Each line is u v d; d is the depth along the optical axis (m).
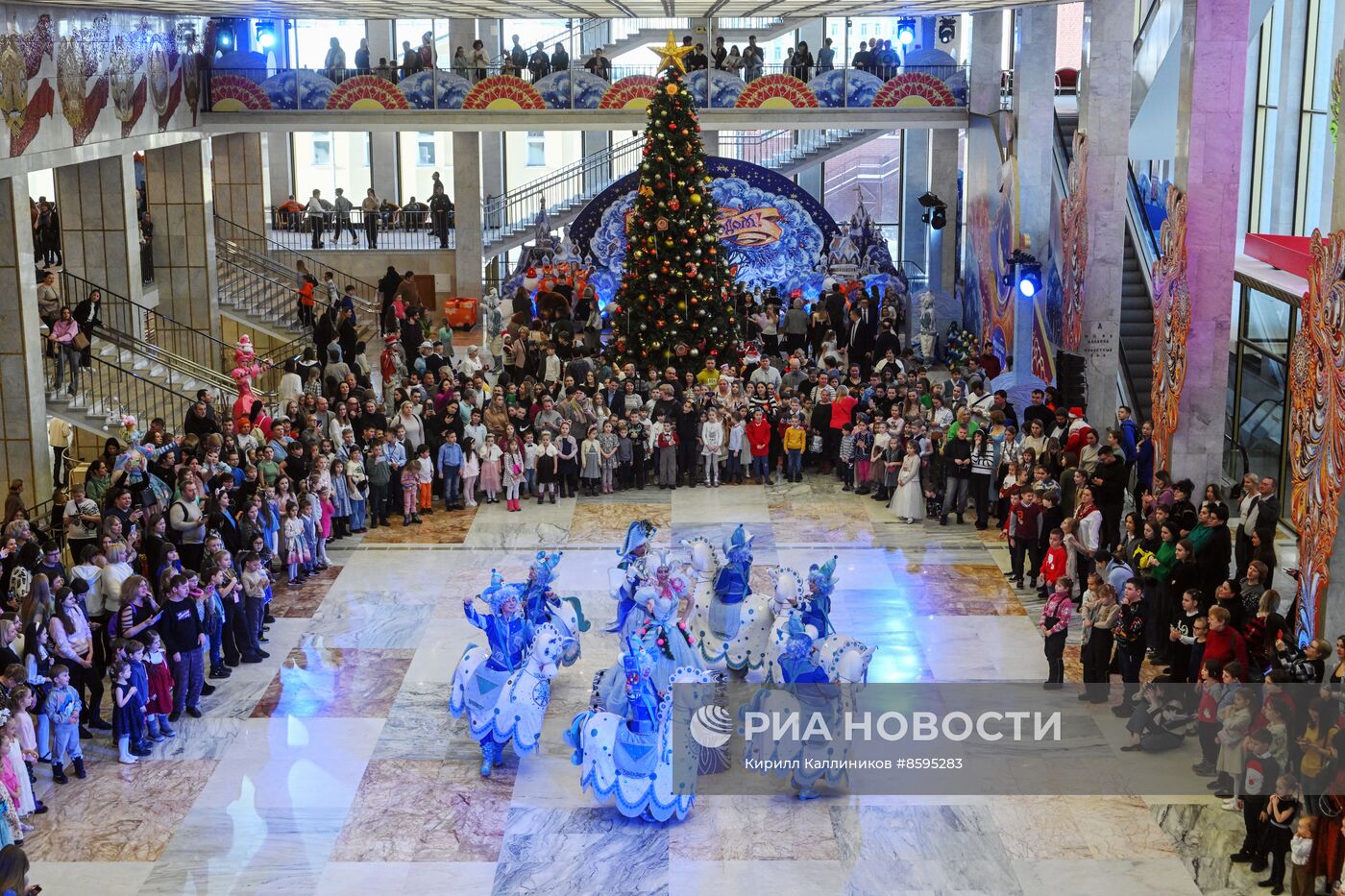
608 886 12.25
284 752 14.63
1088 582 15.45
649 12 30.06
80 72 24.38
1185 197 19.69
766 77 32.53
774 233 33.47
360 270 36.38
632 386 24.69
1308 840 11.23
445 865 12.59
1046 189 27.58
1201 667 14.00
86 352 23.20
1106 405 23.81
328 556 20.44
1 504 21.92
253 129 31.92
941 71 32.44
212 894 12.12
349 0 22.88
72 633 14.60
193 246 31.05
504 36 39.62
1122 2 22.62
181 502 17.77
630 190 33.28
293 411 22.66
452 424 22.80
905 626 17.77
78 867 12.52
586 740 13.38
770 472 24.95
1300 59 23.20
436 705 15.72
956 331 32.50
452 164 40.91
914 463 21.75
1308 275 15.05
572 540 21.16
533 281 33.62
